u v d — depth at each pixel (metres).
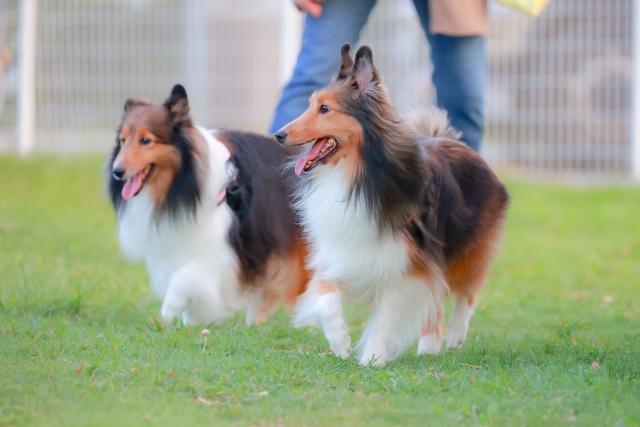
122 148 7.52
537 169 16.64
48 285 8.80
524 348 7.10
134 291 8.94
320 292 6.37
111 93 17.83
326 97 6.15
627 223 14.20
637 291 9.96
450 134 7.66
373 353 6.26
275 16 17.00
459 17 8.19
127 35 17.66
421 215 6.36
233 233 7.80
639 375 5.83
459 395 5.34
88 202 15.15
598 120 16.30
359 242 6.16
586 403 5.12
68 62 17.92
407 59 16.06
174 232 7.59
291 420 4.84
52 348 6.25
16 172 16.23
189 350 6.51
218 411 4.96
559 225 14.27
